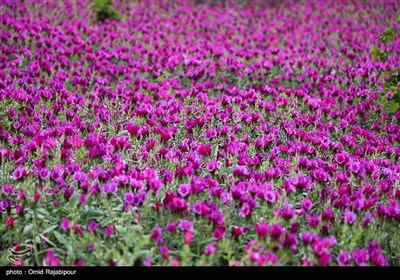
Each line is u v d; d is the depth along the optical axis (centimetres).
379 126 656
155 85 746
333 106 727
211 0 1477
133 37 995
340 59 923
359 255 356
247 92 672
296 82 819
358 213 412
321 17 1298
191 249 382
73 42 914
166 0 1402
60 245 387
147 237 374
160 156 483
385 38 674
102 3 1148
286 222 384
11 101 597
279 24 1245
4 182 442
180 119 594
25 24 911
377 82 817
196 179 420
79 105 625
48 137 489
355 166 467
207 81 771
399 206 412
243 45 1012
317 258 344
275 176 446
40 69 736
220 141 550
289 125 582
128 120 591
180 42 1020
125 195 383
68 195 405
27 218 402
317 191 456
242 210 386
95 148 454
